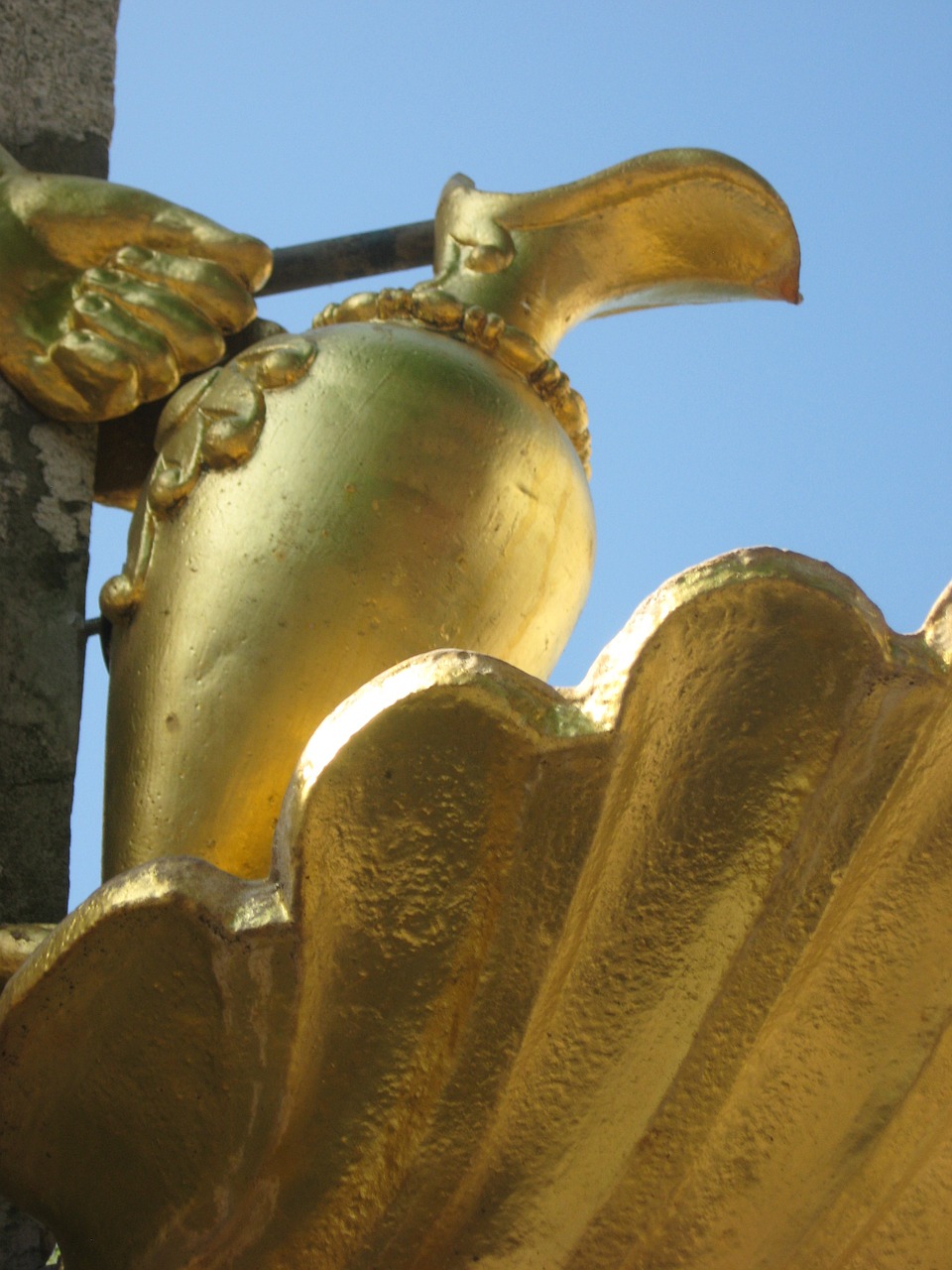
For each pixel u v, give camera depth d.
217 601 1.52
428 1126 1.31
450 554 1.53
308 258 1.86
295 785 1.26
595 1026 1.32
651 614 1.27
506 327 1.63
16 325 1.67
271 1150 1.30
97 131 1.83
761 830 1.31
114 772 1.52
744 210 1.72
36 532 1.64
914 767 1.32
